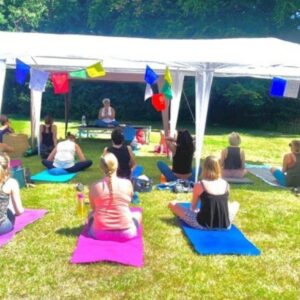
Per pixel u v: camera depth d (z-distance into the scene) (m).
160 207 6.70
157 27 24.17
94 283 4.08
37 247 4.91
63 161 8.98
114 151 7.05
